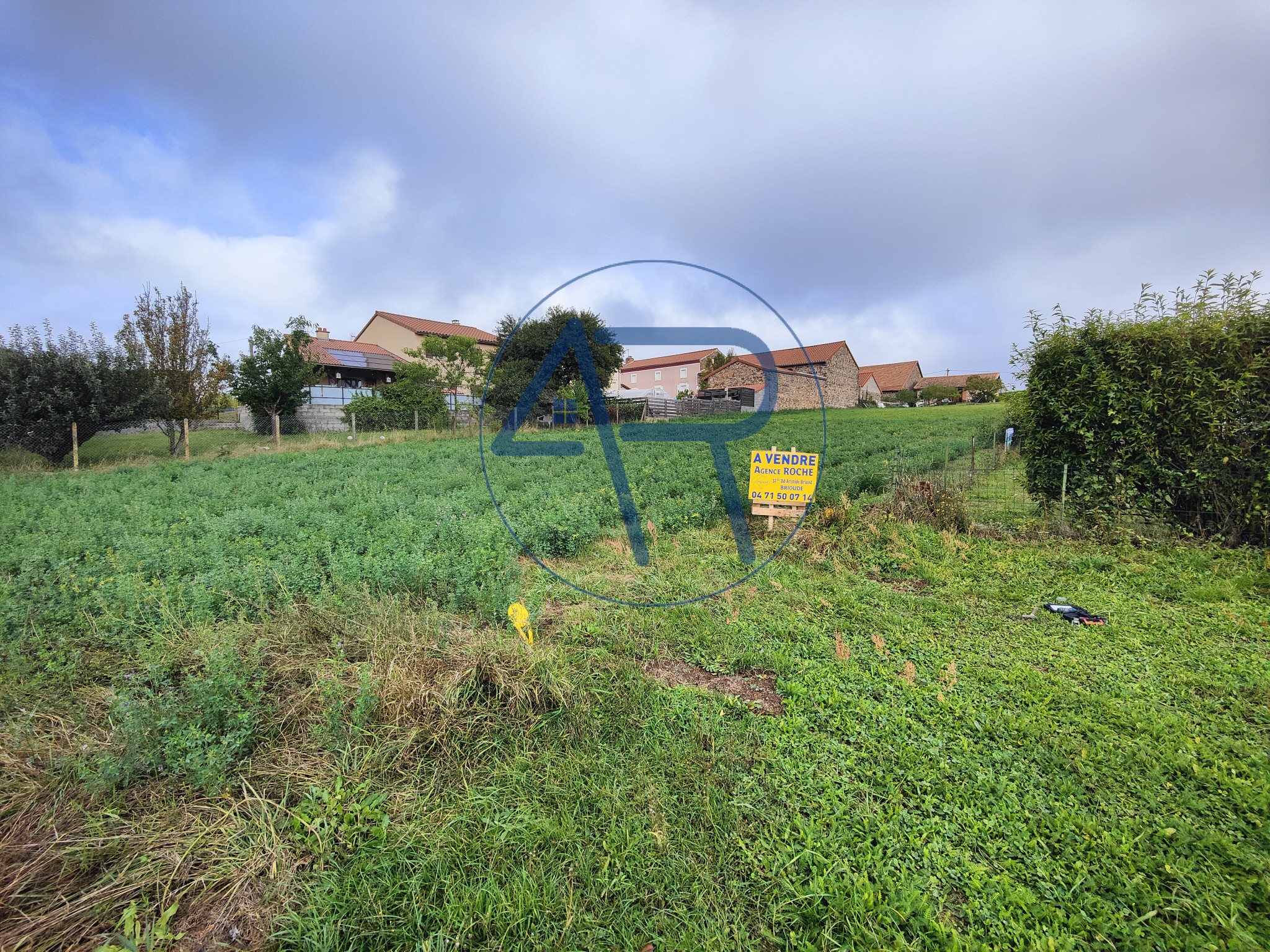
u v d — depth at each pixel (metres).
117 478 10.05
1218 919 1.71
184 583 3.96
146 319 19.17
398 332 39.28
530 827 2.12
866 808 2.22
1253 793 2.21
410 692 2.63
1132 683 3.12
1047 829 2.09
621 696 3.04
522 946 1.67
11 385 13.02
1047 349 6.40
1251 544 5.44
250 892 1.85
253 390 20.53
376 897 1.80
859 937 1.70
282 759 2.39
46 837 2.00
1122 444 5.97
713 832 2.11
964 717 2.79
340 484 9.20
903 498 6.89
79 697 2.84
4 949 1.61
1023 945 1.67
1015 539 6.20
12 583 4.04
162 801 2.16
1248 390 5.24
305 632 3.32
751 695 3.17
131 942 1.59
